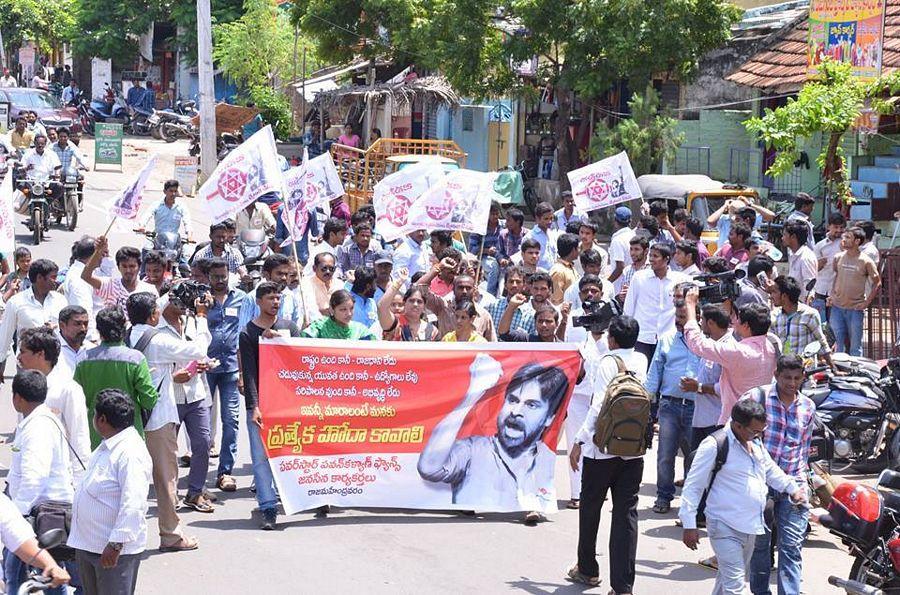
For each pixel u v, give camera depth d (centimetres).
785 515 756
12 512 580
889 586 732
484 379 959
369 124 3362
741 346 858
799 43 2312
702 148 2569
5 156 2555
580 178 1554
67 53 6297
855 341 1381
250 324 926
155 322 886
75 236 2292
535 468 962
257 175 1112
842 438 1078
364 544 881
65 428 740
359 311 1071
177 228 1619
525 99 2820
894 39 2023
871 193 2000
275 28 4003
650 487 1070
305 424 930
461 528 928
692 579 830
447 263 1106
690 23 2477
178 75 5269
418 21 3075
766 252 1323
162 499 851
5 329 1069
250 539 886
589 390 972
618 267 1378
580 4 2506
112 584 662
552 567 845
